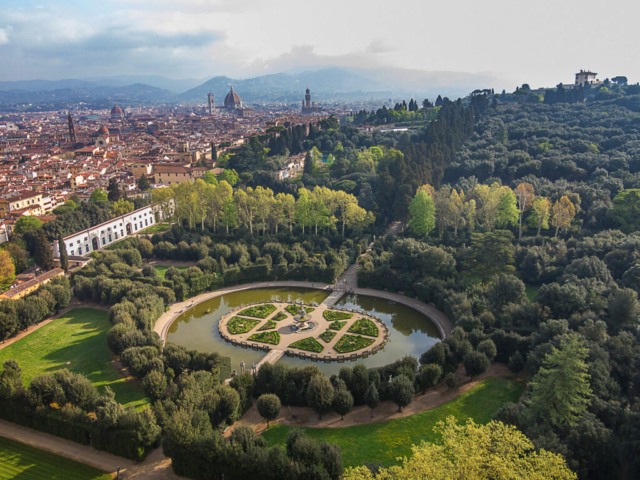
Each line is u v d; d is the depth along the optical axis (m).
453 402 91.62
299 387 93.31
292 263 171.00
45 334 127.25
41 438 84.00
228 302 153.12
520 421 73.06
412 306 143.62
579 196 189.62
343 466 73.00
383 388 92.38
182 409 77.81
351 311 140.00
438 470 53.38
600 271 129.62
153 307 131.38
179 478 73.69
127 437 76.94
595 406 77.06
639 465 62.97
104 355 114.75
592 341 94.31
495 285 128.62
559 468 55.22
